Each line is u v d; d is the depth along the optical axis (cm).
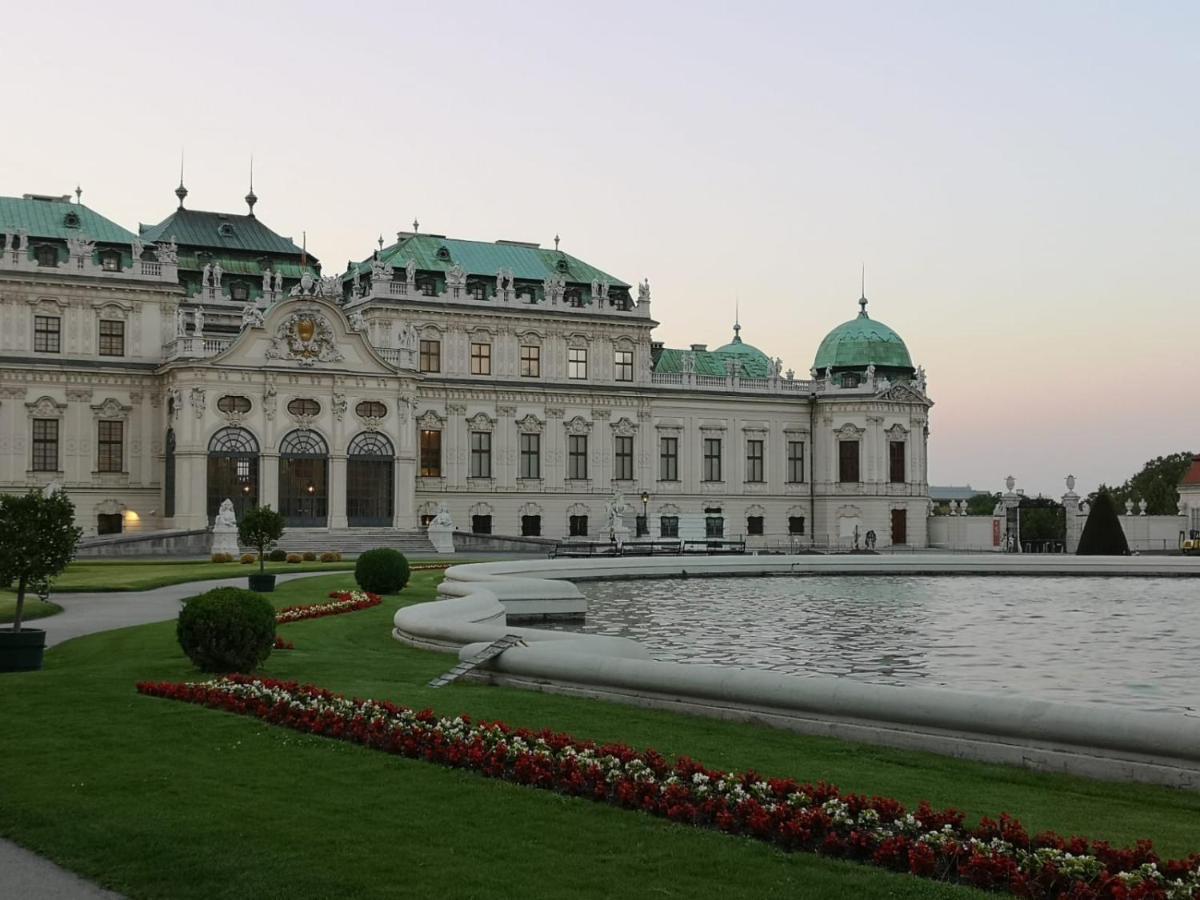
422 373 11531
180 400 10188
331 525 10619
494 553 10750
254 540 6538
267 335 10456
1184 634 4703
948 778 1891
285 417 10512
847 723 2180
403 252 12056
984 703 2025
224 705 2461
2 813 1723
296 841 1577
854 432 13425
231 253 11981
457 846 1552
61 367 10406
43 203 10862
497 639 3128
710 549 11425
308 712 2284
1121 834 1584
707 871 1453
